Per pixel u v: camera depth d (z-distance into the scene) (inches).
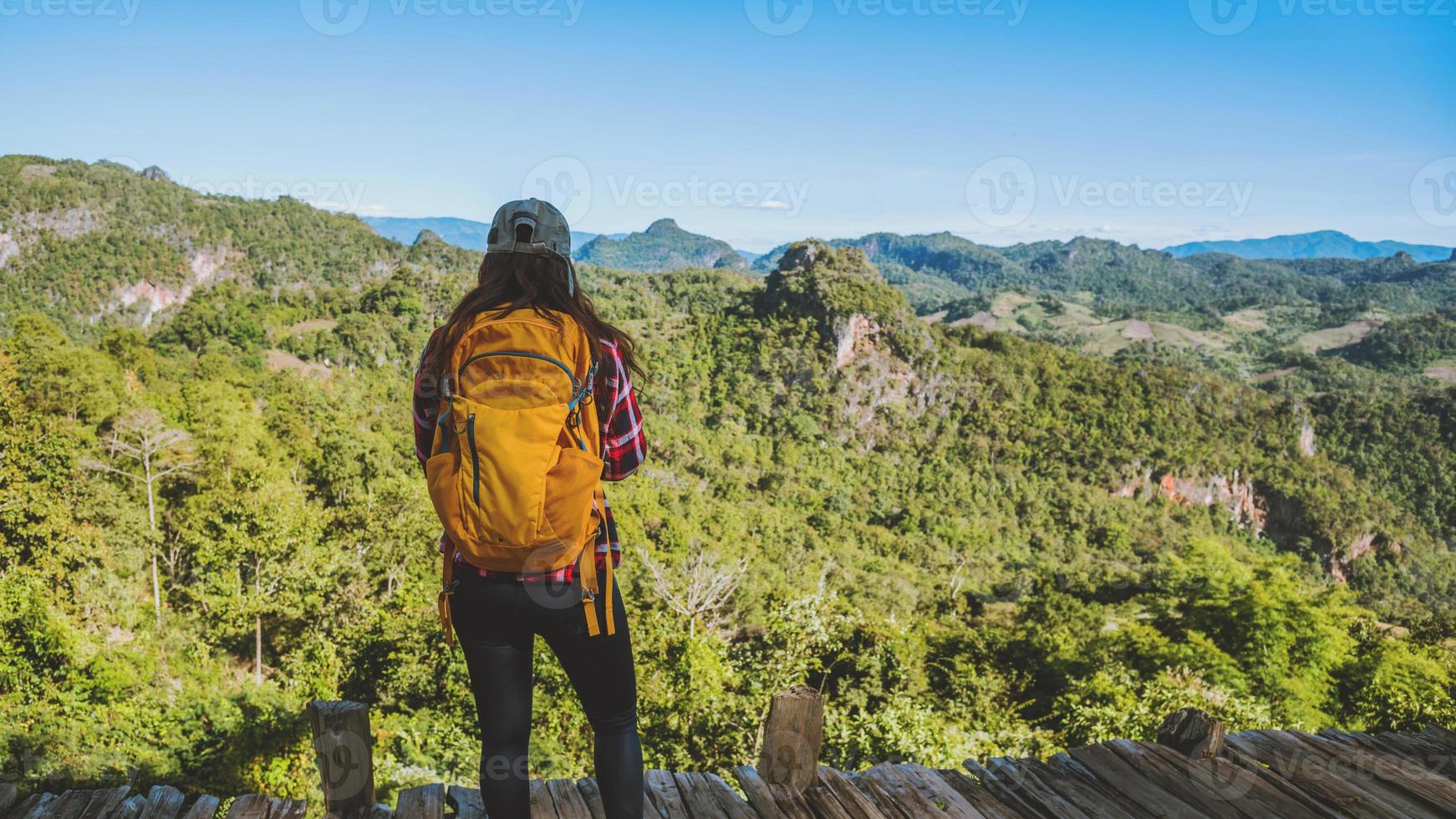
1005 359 3508.9
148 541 997.2
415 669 681.0
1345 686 1214.3
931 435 3142.2
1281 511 3014.3
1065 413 3260.3
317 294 3216.0
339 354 2701.8
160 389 1756.9
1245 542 3006.9
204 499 957.2
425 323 2933.1
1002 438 3284.9
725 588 959.0
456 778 465.7
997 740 429.7
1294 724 1021.8
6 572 775.1
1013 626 1531.7
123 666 523.2
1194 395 3442.4
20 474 900.0
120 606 819.4
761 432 2933.1
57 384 1253.7
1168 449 3142.2
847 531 2491.4
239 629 802.2
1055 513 2913.4
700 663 563.5
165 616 852.0
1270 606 1278.3
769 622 631.8
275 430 1601.9
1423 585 2632.9
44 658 485.4
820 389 3137.3
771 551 1959.9
